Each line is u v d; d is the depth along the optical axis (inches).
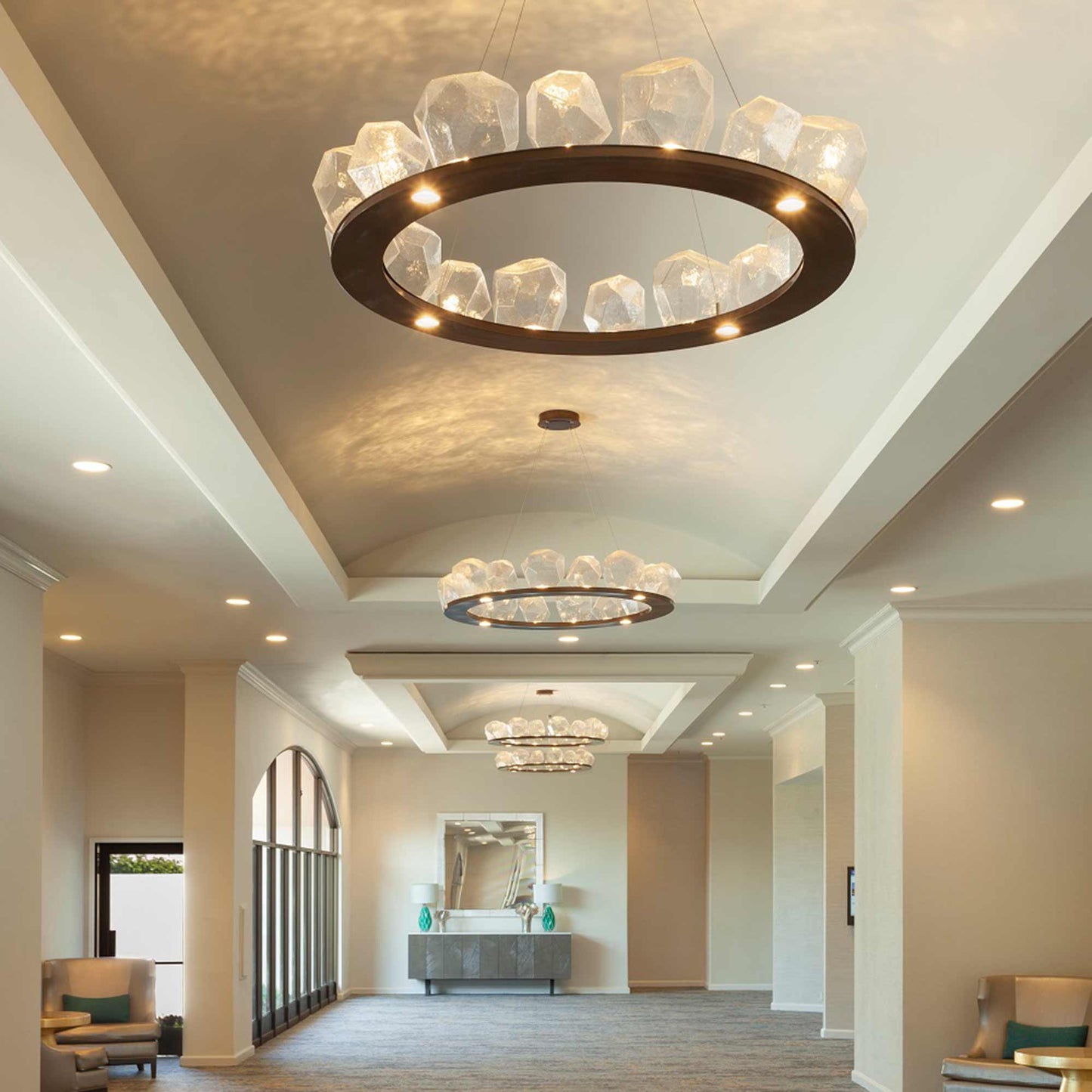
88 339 187.2
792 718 687.7
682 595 382.0
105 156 157.5
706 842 895.1
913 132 165.9
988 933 394.0
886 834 416.8
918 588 383.2
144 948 543.5
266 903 579.8
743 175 111.0
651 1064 509.7
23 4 131.9
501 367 257.9
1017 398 233.5
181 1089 443.2
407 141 114.3
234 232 183.6
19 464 272.4
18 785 332.5
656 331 143.1
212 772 511.2
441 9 145.1
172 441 233.9
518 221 193.6
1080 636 408.8
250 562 355.9
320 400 255.3
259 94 155.1
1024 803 400.8
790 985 731.4
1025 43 145.7
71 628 447.2
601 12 147.2
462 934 808.3
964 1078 353.4
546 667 488.7
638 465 321.7
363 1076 476.4
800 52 153.7
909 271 198.1
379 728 730.2
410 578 378.3
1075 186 158.1
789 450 286.5
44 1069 422.0
